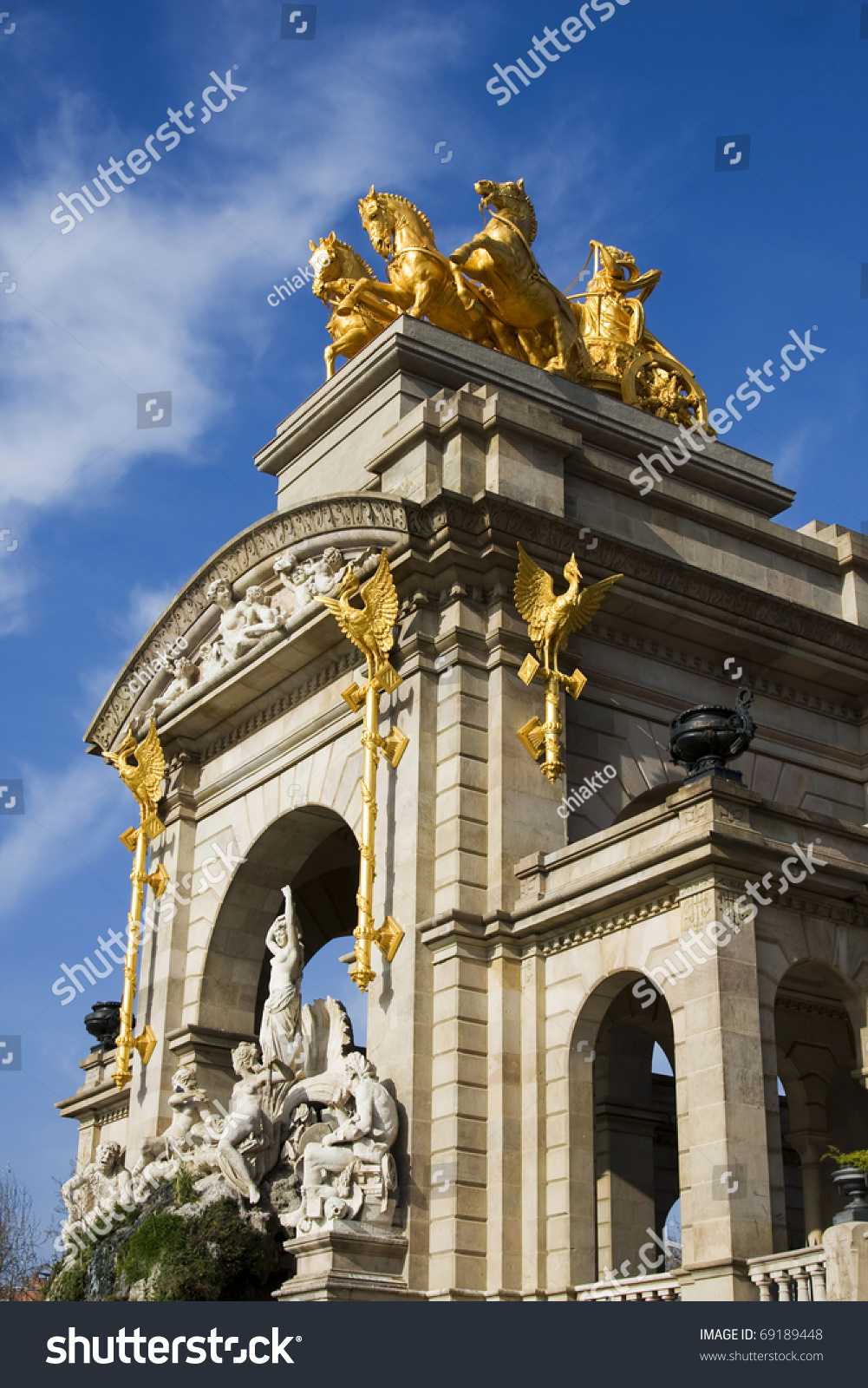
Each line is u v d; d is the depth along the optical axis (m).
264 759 39.81
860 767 40.69
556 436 36.47
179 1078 37.62
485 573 34.62
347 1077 31.56
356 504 35.69
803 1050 35.12
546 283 43.78
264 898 40.69
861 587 42.06
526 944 31.56
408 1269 29.69
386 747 34.16
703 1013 26.88
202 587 41.56
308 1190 30.30
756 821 28.47
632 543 36.19
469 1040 31.02
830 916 28.78
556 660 34.16
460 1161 30.08
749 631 38.38
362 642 34.38
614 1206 35.03
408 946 32.12
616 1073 36.34
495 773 33.06
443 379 40.97
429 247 43.41
